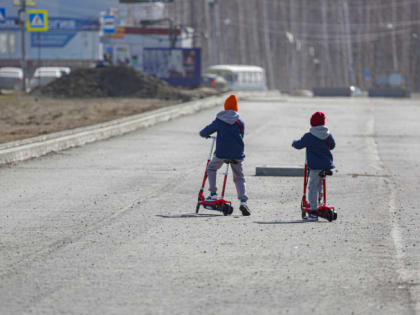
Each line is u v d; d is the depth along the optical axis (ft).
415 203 112.78
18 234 89.10
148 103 381.81
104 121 263.70
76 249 80.28
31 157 173.06
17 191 124.88
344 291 62.85
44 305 59.21
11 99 397.60
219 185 133.28
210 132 101.19
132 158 172.76
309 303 59.47
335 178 141.18
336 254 77.05
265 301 60.03
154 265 72.49
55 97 430.20
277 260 74.38
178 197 119.14
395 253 77.56
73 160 168.76
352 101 476.13
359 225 94.38
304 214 98.58
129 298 61.05
